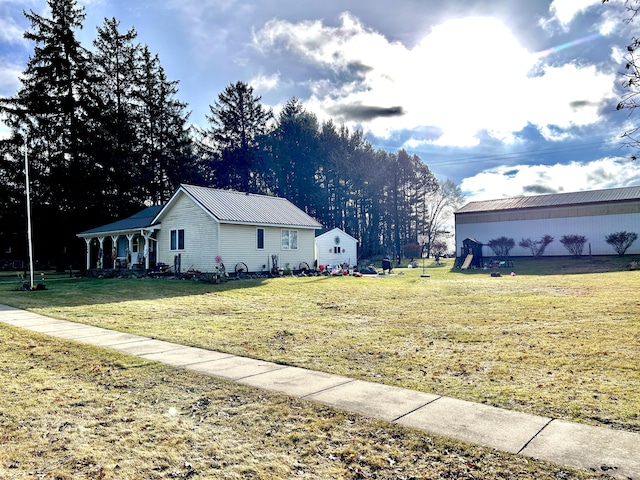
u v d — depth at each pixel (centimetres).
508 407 488
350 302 1512
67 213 3400
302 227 2681
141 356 741
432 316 1181
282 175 5175
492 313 1203
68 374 645
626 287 1767
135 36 4144
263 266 2456
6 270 3866
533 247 3712
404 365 681
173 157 4362
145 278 2333
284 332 967
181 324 1081
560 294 1611
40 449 402
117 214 3659
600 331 895
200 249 2327
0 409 500
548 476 334
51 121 3356
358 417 461
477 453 375
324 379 605
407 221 6444
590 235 3478
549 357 707
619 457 363
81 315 1217
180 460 378
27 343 844
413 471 351
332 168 5394
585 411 472
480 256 3597
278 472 355
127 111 4053
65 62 3416
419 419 453
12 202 3297
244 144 5109
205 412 487
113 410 497
